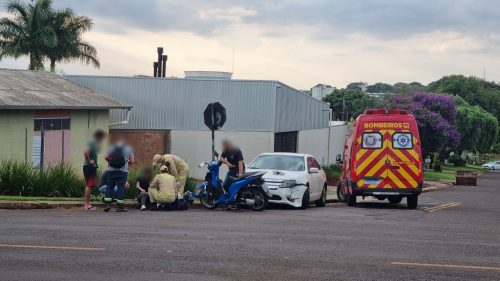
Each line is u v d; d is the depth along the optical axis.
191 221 14.26
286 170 19.98
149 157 35.94
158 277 8.21
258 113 35.56
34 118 26.08
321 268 9.03
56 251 9.73
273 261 9.45
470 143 99.31
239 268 8.88
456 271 9.10
